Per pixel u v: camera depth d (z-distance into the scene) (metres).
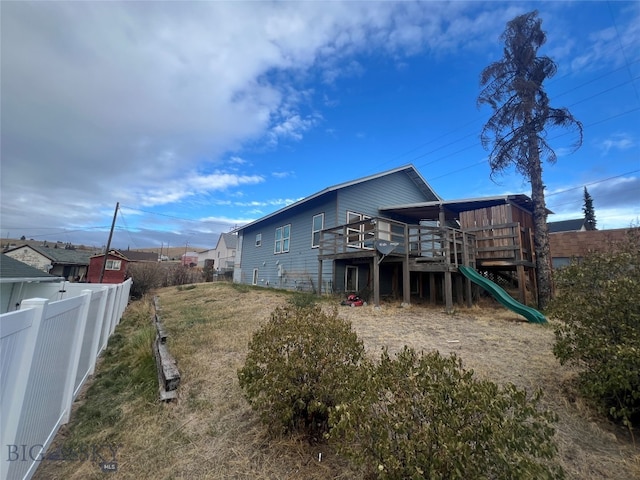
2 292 9.00
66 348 2.82
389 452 1.55
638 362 2.43
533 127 8.82
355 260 10.99
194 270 25.06
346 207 11.81
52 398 2.50
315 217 12.67
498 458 1.40
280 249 15.07
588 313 3.00
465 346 4.73
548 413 1.68
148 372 4.05
